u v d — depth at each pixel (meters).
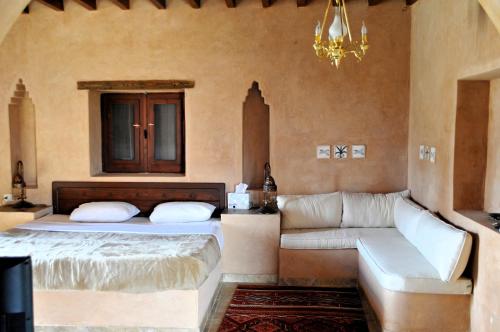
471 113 3.55
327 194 4.88
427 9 4.26
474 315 3.18
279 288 4.36
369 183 4.96
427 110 4.27
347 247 4.34
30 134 5.34
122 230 4.35
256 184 5.17
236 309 3.86
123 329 3.37
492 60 2.91
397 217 4.47
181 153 5.36
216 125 5.00
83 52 5.04
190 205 4.79
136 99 5.37
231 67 4.93
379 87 4.87
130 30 4.99
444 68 3.81
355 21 4.84
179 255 3.41
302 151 4.96
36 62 5.08
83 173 5.15
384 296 3.32
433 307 3.26
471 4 3.24
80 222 4.72
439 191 3.94
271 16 4.86
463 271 3.23
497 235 2.86
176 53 4.97
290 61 4.88
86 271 3.33
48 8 5.02
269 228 4.50
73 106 5.10
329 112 4.91
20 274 1.37
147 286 3.29
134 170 5.44
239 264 4.56
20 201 5.11
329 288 4.33
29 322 1.40
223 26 4.91
